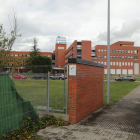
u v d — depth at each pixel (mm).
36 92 5277
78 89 5816
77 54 64938
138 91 15797
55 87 5992
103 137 4414
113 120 6082
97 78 8016
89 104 6926
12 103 4273
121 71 75125
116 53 75312
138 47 77000
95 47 74812
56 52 84250
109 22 9992
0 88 3941
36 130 4785
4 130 3996
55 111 6152
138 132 4852
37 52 69125
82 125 5426
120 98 11469
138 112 7371
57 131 4801
